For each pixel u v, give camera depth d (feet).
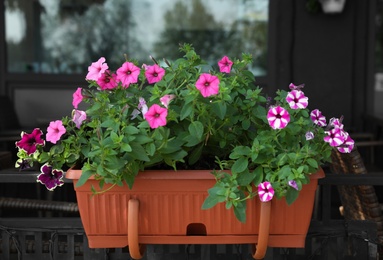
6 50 16.06
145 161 4.32
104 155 4.08
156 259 5.10
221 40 16.43
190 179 4.26
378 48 16.94
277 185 4.20
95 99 4.64
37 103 16.02
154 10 16.46
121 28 16.47
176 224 4.38
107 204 4.35
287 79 15.92
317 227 5.16
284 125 4.22
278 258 5.22
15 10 16.11
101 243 4.45
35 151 4.53
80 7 16.31
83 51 16.43
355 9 15.67
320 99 15.93
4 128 13.08
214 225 4.38
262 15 16.16
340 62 15.80
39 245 5.22
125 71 4.47
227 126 4.68
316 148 4.41
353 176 5.15
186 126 4.52
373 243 5.12
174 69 4.70
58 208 8.47
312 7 15.39
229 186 4.16
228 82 4.65
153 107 4.17
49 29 16.28
